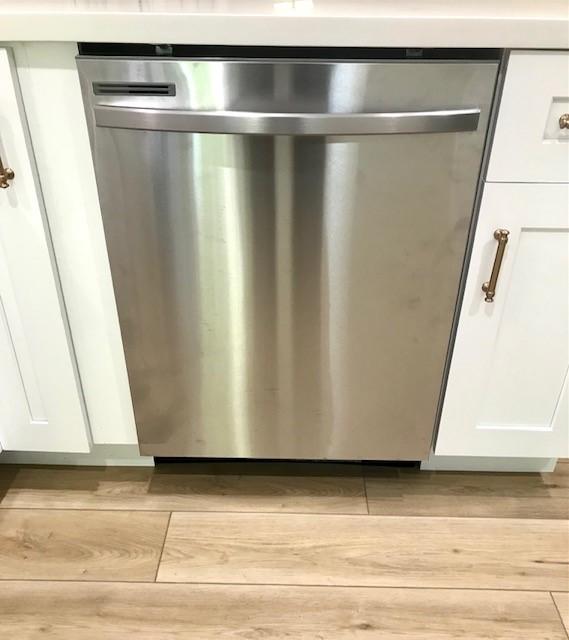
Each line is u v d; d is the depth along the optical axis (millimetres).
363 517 1339
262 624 1129
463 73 953
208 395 1256
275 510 1352
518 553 1271
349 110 979
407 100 975
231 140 984
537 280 1132
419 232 1075
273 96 968
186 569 1226
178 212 1057
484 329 1179
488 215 1069
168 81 961
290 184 1021
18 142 1021
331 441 1314
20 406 1286
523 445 1319
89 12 923
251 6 1003
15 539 1282
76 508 1353
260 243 1080
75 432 1320
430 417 1279
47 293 1157
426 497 1389
